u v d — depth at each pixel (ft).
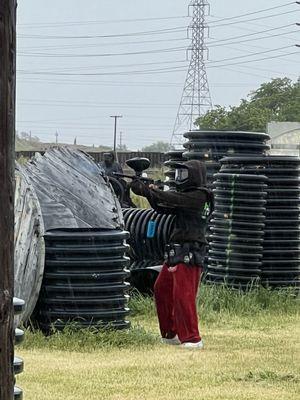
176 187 50.49
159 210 49.34
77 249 49.78
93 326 50.08
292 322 61.26
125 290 51.49
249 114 303.48
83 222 55.06
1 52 17.56
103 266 50.29
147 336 50.88
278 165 70.23
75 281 49.96
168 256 49.85
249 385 40.19
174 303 49.65
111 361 45.11
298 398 37.65
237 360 46.01
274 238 69.77
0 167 17.67
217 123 305.32
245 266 68.39
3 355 17.84
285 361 45.96
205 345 50.88
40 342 48.26
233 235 68.64
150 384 39.73
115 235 50.67
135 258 69.15
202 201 49.39
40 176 57.52
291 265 69.92
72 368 42.78
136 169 49.78
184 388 39.11
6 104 17.66
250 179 68.64
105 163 85.30
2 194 17.74
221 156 75.00
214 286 67.31
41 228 49.42
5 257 17.84
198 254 49.55
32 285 49.03
